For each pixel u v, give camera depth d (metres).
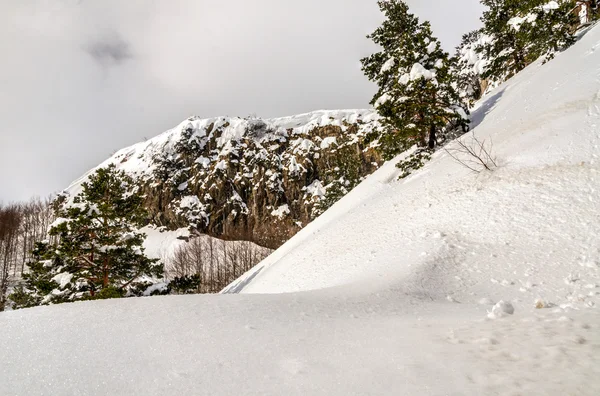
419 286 6.86
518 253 7.43
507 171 11.16
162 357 3.14
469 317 4.46
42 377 2.75
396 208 13.99
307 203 86.94
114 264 17.31
